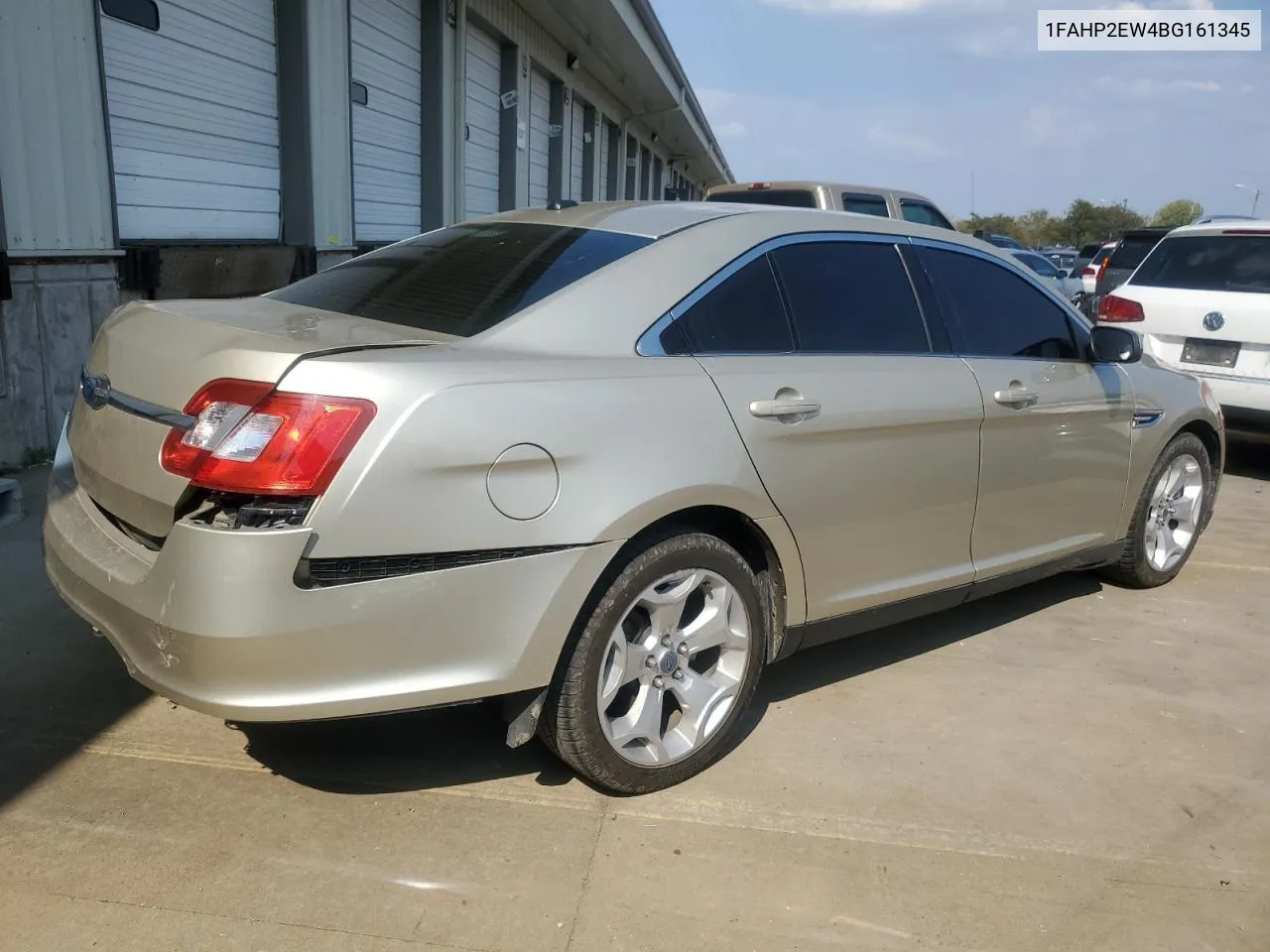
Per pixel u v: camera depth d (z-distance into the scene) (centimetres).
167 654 243
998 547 402
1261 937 255
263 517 236
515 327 280
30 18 579
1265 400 713
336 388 240
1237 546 595
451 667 254
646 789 300
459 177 1281
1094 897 267
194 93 764
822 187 962
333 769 306
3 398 584
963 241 411
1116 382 450
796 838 285
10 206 577
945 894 264
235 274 798
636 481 275
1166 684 400
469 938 239
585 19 1527
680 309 308
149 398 261
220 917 240
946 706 372
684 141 3238
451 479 247
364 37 1022
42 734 315
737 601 313
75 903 241
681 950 240
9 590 421
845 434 331
